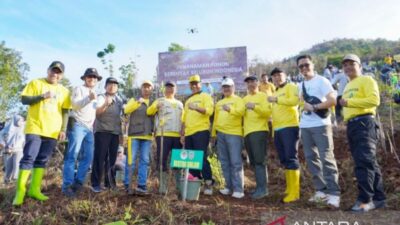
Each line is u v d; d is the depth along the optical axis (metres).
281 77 5.38
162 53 10.23
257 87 5.66
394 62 10.05
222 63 9.91
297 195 5.00
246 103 5.35
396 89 7.62
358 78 4.41
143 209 4.16
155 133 5.69
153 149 7.26
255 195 5.30
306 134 4.88
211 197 5.22
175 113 5.58
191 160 4.66
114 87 5.32
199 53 10.05
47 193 5.28
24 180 4.49
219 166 6.20
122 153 6.93
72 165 4.96
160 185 4.93
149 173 6.59
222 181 5.99
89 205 4.18
